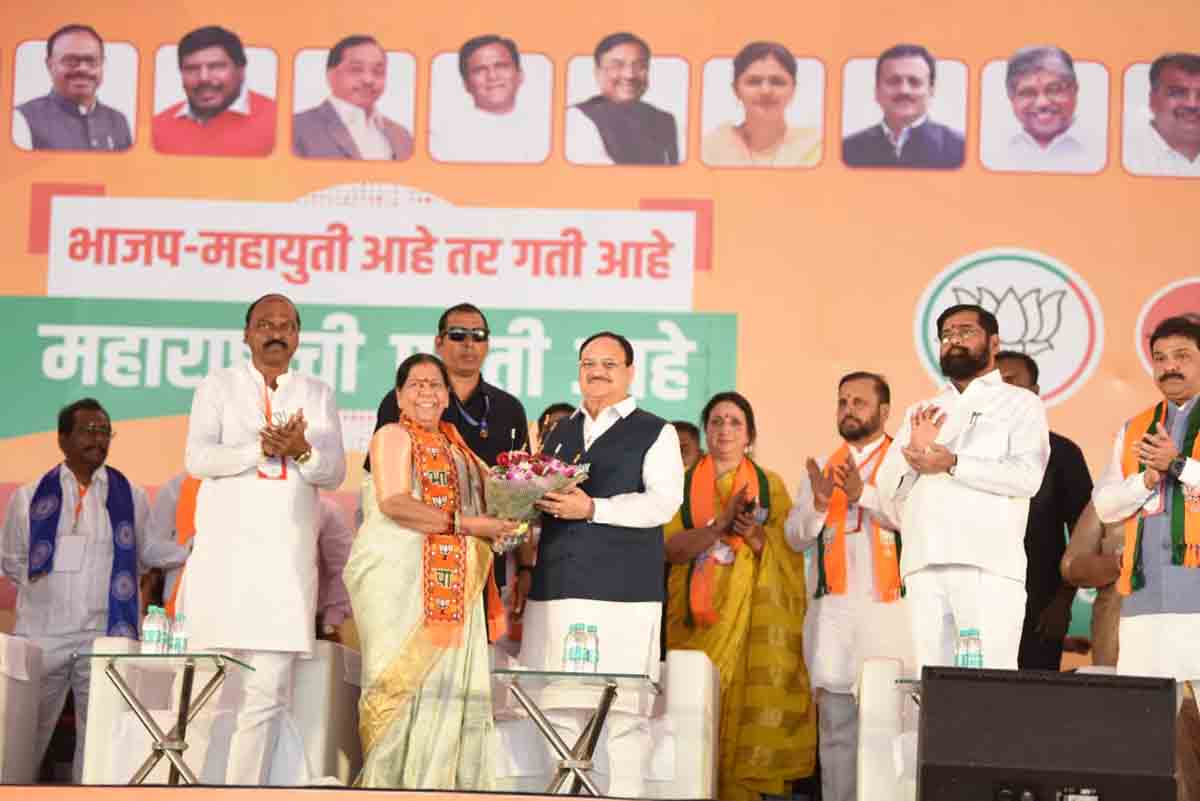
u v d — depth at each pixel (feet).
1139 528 25.91
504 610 28.04
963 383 27.61
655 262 34.55
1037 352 33.88
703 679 26.32
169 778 24.81
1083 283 33.96
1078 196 34.14
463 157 34.78
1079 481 31.24
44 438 34.17
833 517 29.45
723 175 34.47
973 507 26.63
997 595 26.50
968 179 34.24
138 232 34.71
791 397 34.09
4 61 34.86
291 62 34.86
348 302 34.58
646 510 25.94
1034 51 34.40
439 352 29.50
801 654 29.60
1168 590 25.45
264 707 26.22
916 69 34.40
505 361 34.40
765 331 34.24
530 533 27.86
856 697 28.14
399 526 25.41
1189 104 34.14
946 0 34.35
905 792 25.73
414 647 25.14
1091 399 33.71
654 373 34.24
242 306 34.60
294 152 34.81
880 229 34.27
